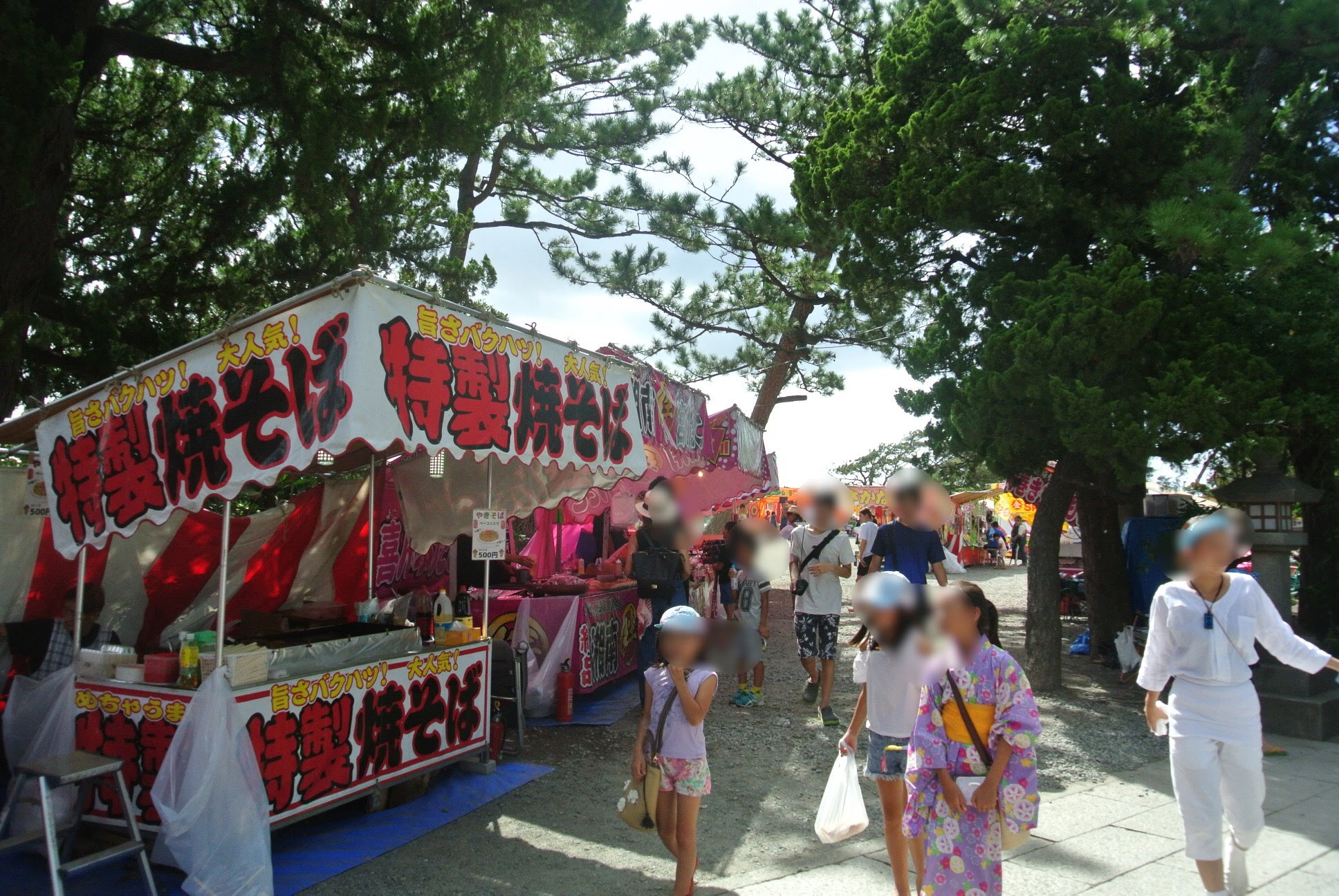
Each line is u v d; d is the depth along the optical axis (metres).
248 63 8.90
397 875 4.42
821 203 10.57
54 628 5.72
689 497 7.80
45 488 5.22
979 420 8.16
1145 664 4.08
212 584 7.27
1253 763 3.85
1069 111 8.17
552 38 16.22
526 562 9.08
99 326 8.45
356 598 7.87
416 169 10.16
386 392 4.25
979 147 8.81
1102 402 7.25
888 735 3.92
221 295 9.68
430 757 5.48
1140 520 10.53
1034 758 3.16
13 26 6.36
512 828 5.09
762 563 7.80
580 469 6.12
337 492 7.96
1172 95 9.31
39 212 7.51
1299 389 7.72
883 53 10.20
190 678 4.53
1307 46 8.16
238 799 4.13
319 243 9.65
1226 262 7.46
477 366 4.93
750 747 6.86
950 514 6.48
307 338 4.31
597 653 8.11
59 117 7.57
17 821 4.62
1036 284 8.19
